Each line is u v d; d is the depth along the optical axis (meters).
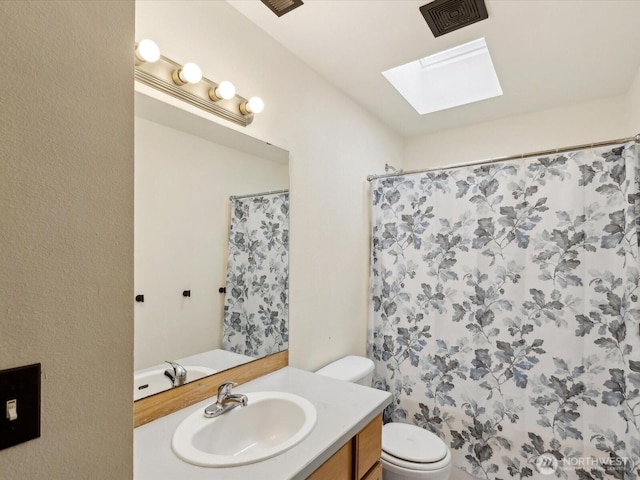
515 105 2.37
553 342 1.75
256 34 1.55
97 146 0.51
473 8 1.45
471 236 1.98
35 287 0.45
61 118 0.47
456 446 1.99
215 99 1.35
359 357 2.09
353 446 1.15
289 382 1.48
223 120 1.42
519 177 1.86
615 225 1.63
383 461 1.64
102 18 0.52
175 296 1.27
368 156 2.43
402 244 2.23
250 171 1.53
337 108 2.11
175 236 1.26
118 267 0.53
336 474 1.06
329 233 2.01
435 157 2.88
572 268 1.71
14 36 0.44
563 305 1.73
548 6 1.43
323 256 1.96
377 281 2.33
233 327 1.46
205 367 1.35
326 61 1.84
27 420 0.44
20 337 0.43
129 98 0.55
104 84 0.52
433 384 2.07
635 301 1.54
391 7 1.45
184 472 0.86
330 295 2.01
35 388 0.44
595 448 1.64
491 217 1.93
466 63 2.31
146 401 1.14
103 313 0.51
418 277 2.16
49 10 0.47
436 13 1.49
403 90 2.22
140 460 0.91
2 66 0.43
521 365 1.82
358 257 2.31
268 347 1.60
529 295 1.81
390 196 2.29
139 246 1.17
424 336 2.12
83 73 0.50
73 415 0.48
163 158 1.22
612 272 1.63
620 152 1.64
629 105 2.09
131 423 0.54
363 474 1.19
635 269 1.55
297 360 1.75
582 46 1.70
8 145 0.43
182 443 0.98
